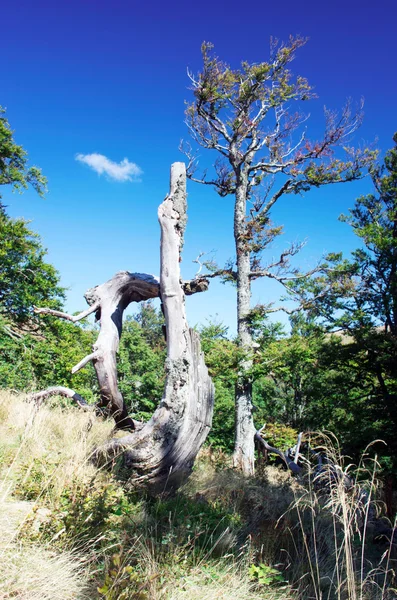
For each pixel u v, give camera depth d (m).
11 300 20.72
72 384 18.61
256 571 3.71
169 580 3.21
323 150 17.64
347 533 3.42
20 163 23.14
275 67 18.39
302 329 19.83
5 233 20.45
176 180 6.72
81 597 2.79
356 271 18.03
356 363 18.58
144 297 7.85
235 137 18.91
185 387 5.77
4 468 4.32
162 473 5.43
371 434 15.85
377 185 22.61
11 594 2.62
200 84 18.34
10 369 16.78
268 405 24.61
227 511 4.99
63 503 3.67
